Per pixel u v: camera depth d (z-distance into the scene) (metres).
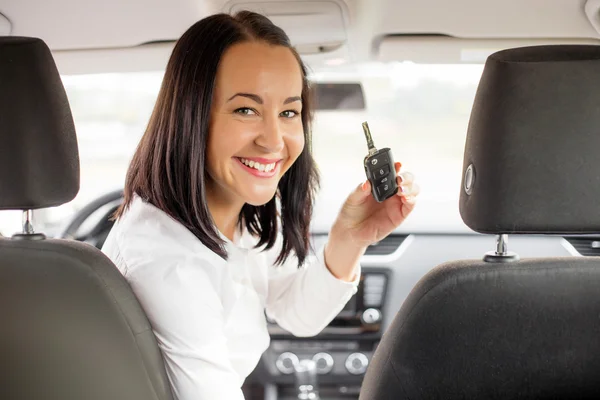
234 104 1.49
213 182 1.62
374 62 2.59
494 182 1.30
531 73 1.26
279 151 1.53
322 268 1.87
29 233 1.41
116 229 1.57
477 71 2.67
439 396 1.49
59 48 2.40
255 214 1.80
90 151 4.10
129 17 2.16
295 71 1.54
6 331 1.39
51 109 1.34
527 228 1.31
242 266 1.65
